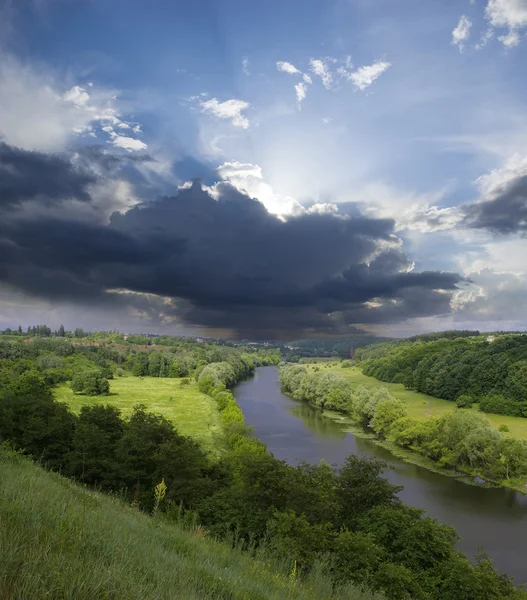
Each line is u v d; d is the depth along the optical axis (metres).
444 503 49.72
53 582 4.43
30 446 38.25
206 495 33.09
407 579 20.08
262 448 53.03
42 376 117.88
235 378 166.88
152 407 97.94
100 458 35.56
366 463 33.53
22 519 6.39
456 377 116.19
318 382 117.75
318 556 18.73
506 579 24.70
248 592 7.66
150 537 9.64
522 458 56.69
